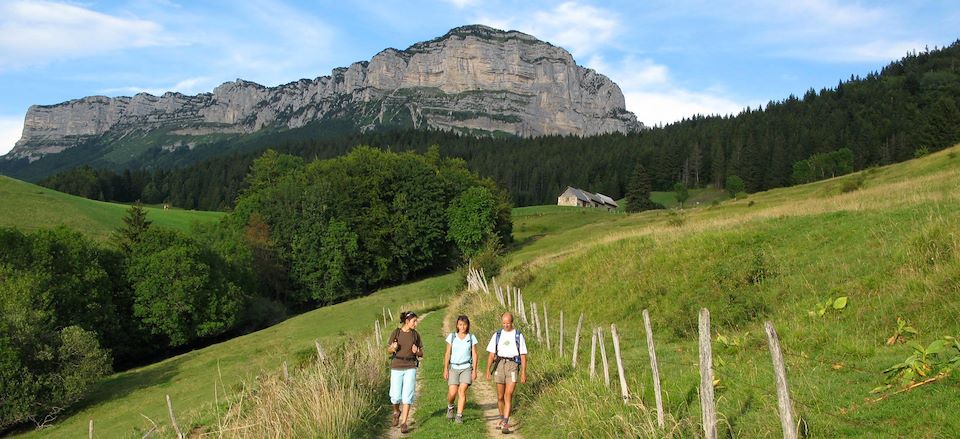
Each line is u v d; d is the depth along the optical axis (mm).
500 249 62625
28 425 29406
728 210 63875
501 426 10305
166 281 45938
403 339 10641
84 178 137125
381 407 11828
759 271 17453
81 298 40500
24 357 29578
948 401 6965
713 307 16594
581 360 13859
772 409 7930
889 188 29672
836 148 130250
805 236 19250
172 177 157000
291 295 64750
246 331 54531
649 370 11875
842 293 13977
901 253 14289
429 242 73188
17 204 66250
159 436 13945
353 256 64938
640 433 7863
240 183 144875
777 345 5520
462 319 10906
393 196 72438
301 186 69250
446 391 13898
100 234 64688
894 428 6754
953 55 198750
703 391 6527
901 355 9523
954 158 47000
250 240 61812
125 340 44500
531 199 162750
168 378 34156
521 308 20188
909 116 136250
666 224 37188
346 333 35594
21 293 34031
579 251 30516
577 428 8930
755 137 150750
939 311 10938
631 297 21031
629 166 161750
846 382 8711
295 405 10391
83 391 30766
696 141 161250
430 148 93062
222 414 14281
